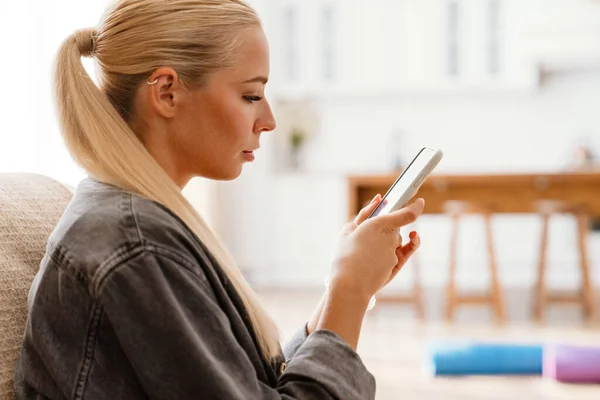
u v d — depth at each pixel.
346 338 0.79
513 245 5.59
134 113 0.81
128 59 0.79
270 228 5.92
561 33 5.69
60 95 0.79
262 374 0.77
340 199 5.80
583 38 5.66
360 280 0.81
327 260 5.85
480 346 3.00
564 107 5.92
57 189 1.02
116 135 0.77
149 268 0.68
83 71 0.79
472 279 5.62
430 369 2.99
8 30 2.58
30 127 2.65
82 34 0.82
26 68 2.64
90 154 0.77
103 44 0.81
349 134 6.21
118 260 0.68
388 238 0.83
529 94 5.95
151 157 0.78
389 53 5.95
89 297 0.69
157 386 0.67
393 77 5.96
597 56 5.66
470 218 5.62
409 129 6.12
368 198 4.29
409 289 5.64
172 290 0.69
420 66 5.92
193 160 0.83
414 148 6.12
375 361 3.20
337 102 6.21
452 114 6.06
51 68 0.80
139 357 0.67
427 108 6.09
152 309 0.67
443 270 5.69
